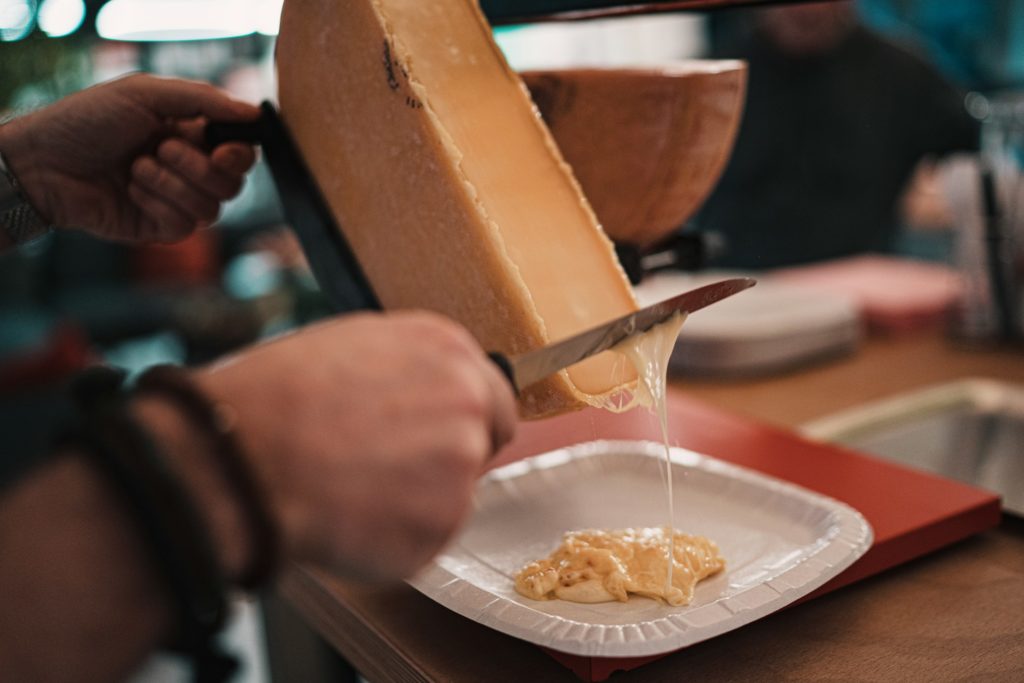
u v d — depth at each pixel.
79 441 0.32
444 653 0.67
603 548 0.69
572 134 0.75
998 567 0.76
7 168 0.90
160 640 0.33
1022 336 1.40
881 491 0.82
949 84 2.34
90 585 0.31
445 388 0.38
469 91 0.67
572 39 3.33
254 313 2.59
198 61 3.26
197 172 0.90
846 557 0.68
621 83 0.72
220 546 0.33
